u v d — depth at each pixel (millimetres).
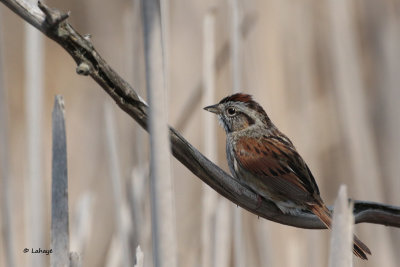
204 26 9938
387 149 13133
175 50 13062
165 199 4926
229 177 6926
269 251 9836
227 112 9719
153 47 4906
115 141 9391
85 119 14219
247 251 10602
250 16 11117
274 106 11133
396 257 12242
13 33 15984
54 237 5980
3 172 8914
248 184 9438
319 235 10234
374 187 11242
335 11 11859
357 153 11359
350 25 11883
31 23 5188
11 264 8797
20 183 12633
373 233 11219
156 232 4941
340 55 11719
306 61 12023
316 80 13297
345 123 11555
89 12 15586
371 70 14094
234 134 9719
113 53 15258
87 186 12953
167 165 4930
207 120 9656
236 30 9383
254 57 11141
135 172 9438
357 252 7152
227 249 8930
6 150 8992
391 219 6867
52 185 6012
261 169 9203
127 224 9258
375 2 14266
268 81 11219
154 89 4914
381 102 13484
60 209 5988
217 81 12039
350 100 11555
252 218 10789
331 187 12844
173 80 12695
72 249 9016
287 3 12234
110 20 15531
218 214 8984
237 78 9531
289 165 9125
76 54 5316
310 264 10086
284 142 9531
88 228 9289
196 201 11578
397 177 12852
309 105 11844
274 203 7602
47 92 15227
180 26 13305
